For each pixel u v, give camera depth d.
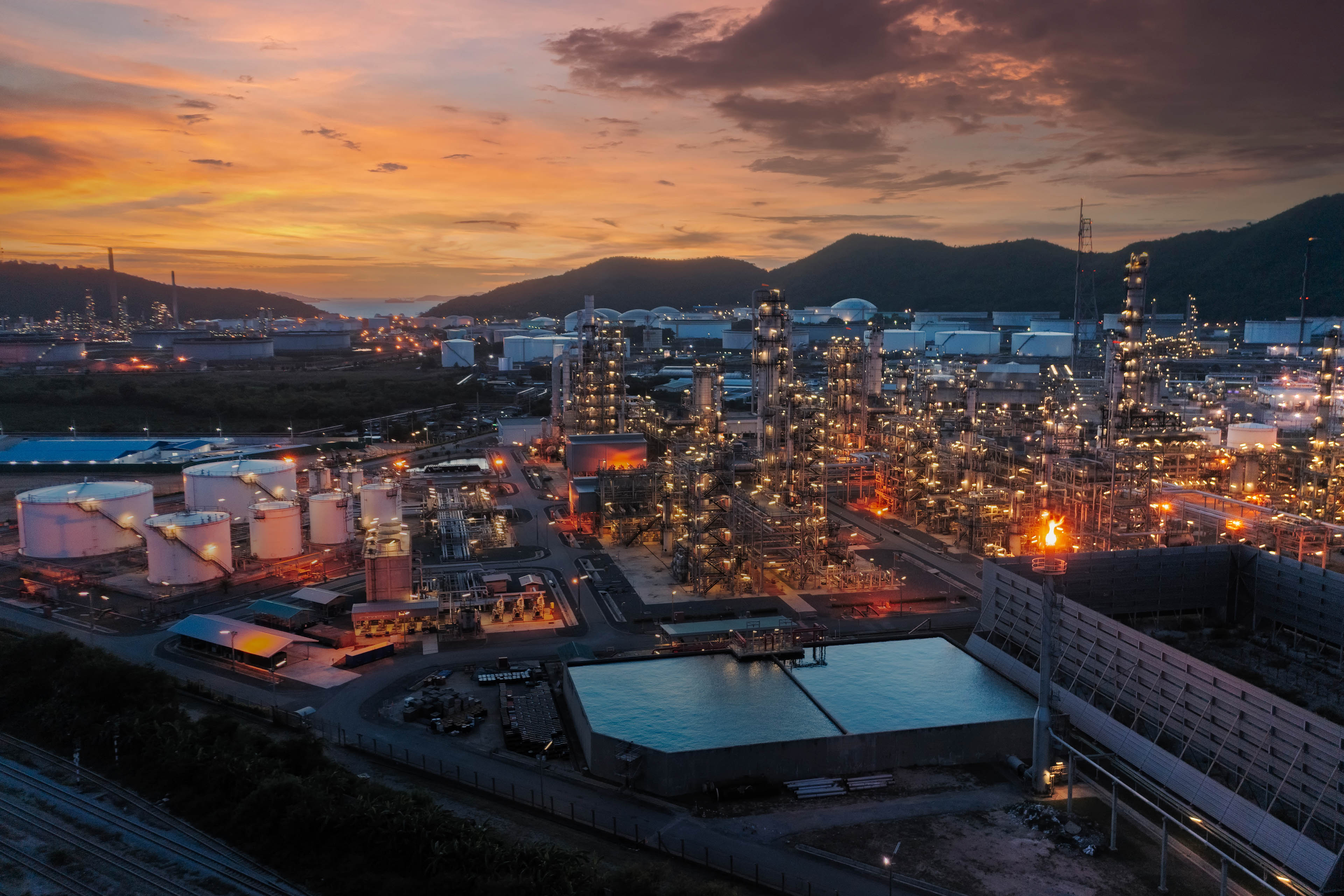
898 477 174.00
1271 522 119.12
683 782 71.06
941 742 76.44
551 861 57.22
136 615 112.00
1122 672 82.12
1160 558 110.00
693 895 53.91
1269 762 66.56
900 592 123.69
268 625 107.94
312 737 74.88
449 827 61.12
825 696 84.38
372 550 112.81
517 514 169.62
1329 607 100.12
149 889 57.84
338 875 59.00
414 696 88.25
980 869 61.03
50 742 78.50
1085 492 136.38
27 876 59.00
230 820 64.88
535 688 89.88
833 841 64.69
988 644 98.44
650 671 90.75
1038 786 71.62
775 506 130.75
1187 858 62.84
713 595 122.44
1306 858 59.69
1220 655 100.75
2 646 89.81
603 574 131.50
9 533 153.50
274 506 135.25
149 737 75.00
